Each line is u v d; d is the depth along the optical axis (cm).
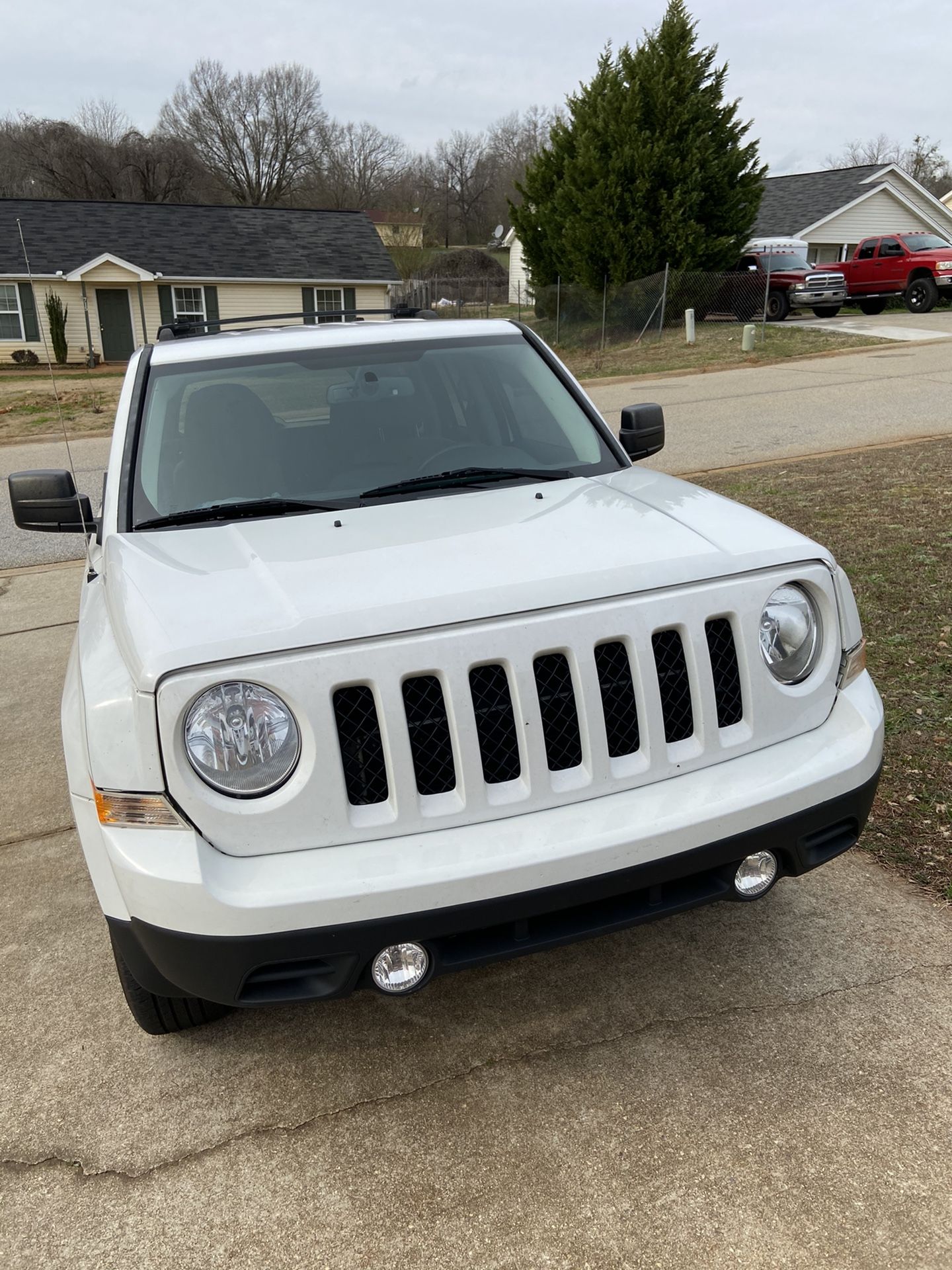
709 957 302
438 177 9081
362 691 224
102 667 240
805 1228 210
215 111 7050
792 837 247
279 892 213
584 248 2528
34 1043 286
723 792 240
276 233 3681
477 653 225
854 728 262
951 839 347
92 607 289
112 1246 220
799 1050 261
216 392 350
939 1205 213
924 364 1745
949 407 1283
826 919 315
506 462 341
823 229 3453
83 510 344
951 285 2691
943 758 393
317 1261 213
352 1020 288
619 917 238
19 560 923
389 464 334
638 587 240
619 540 263
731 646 252
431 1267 209
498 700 230
